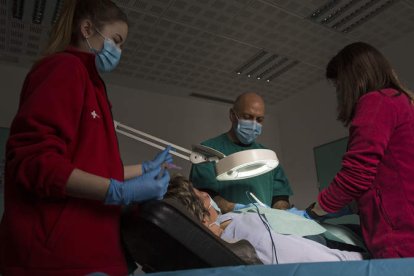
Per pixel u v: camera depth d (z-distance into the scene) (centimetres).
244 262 84
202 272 68
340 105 127
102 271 82
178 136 412
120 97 391
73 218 81
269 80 406
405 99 115
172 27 297
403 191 106
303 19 295
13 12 274
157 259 92
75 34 102
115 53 104
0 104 327
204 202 132
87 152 86
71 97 82
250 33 312
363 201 115
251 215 137
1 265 81
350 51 126
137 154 376
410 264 68
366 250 133
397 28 317
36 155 73
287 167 460
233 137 226
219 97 441
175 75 380
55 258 77
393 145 110
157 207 81
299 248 122
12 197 82
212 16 285
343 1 278
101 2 103
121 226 90
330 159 397
